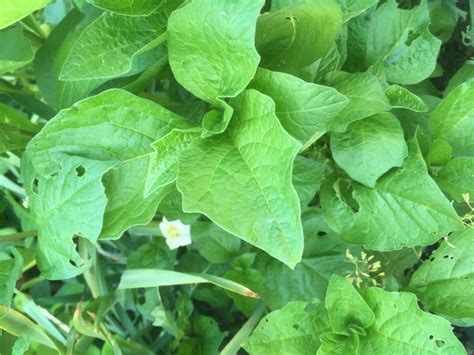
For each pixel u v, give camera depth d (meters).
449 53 0.43
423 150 0.33
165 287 0.41
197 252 0.40
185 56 0.26
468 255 0.32
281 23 0.27
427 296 0.33
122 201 0.28
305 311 0.32
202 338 0.39
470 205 0.34
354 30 0.34
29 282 0.43
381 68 0.32
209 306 0.43
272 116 0.24
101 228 0.28
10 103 0.46
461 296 0.32
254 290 0.36
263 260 0.36
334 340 0.31
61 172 0.28
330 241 0.36
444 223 0.30
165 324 0.38
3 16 0.26
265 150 0.24
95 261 0.38
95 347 0.41
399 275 0.37
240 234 0.23
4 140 0.34
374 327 0.31
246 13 0.23
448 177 0.32
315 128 0.25
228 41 0.24
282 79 0.25
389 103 0.30
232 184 0.24
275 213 0.23
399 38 0.33
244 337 0.36
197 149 0.26
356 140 0.30
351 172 0.30
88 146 0.28
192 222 0.33
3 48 0.31
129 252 0.42
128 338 0.43
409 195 0.30
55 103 0.35
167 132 0.28
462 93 0.30
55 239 0.30
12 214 0.48
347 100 0.24
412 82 0.34
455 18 0.40
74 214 0.28
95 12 0.32
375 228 0.31
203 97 0.27
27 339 0.34
